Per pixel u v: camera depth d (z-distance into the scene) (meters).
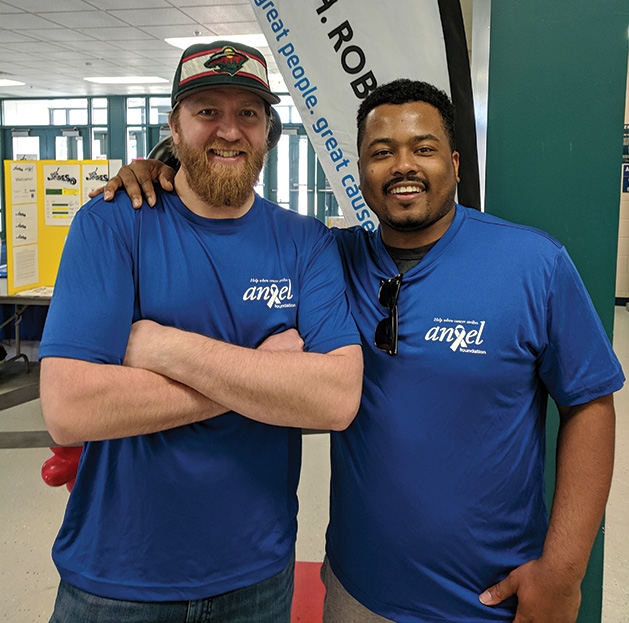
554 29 1.37
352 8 1.43
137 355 1.03
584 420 1.05
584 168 1.40
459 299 1.06
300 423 1.04
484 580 1.06
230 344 1.04
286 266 1.14
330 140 1.52
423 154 1.03
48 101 11.73
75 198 4.14
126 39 7.29
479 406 1.04
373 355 1.11
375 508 1.09
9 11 6.23
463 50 1.42
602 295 1.43
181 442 1.06
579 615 1.50
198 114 1.06
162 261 1.09
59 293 1.03
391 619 1.10
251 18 6.42
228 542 1.09
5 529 2.63
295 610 1.96
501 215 1.44
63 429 0.97
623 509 2.80
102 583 1.07
